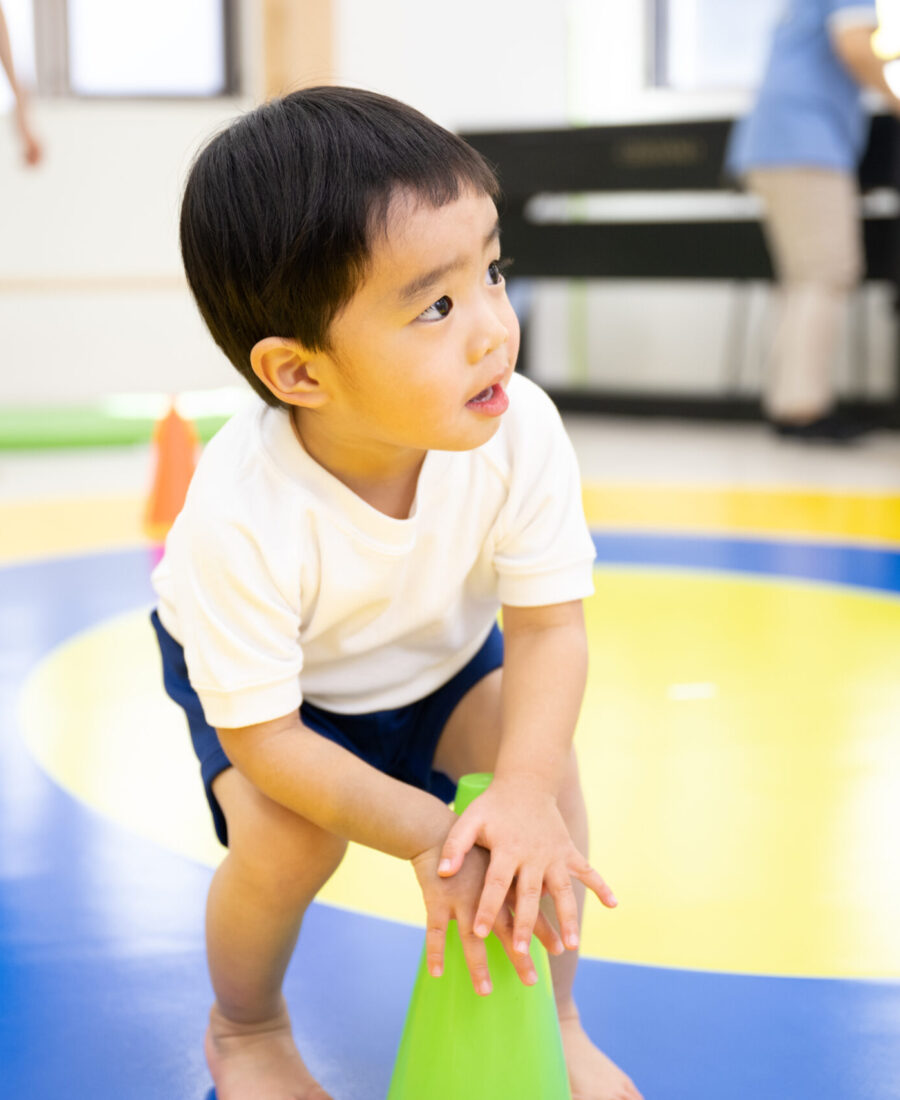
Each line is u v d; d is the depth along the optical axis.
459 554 0.84
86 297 4.55
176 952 1.03
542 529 0.84
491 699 0.91
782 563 2.29
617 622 1.95
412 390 0.71
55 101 4.52
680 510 2.73
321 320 0.71
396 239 0.69
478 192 0.72
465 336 0.71
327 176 0.70
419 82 4.46
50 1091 0.87
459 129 4.14
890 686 1.67
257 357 0.74
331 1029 0.93
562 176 3.96
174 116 4.56
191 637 0.78
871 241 3.60
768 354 4.28
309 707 0.87
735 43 4.50
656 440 3.73
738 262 3.81
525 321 4.50
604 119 4.64
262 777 0.78
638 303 4.48
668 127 3.77
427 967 0.78
